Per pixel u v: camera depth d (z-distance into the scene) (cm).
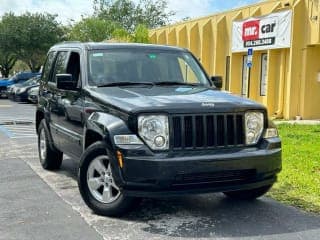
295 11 1898
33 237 536
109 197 600
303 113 1936
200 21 2662
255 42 2148
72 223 583
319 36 1822
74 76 748
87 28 4881
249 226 574
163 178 539
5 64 5603
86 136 647
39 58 5294
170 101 584
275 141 612
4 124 1755
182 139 562
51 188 758
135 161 545
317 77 1939
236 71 2366
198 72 773
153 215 617
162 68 742
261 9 2153
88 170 618
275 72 2078
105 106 613
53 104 824
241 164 569
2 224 580
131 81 707
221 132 581
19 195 713
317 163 926
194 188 557
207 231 556
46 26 5100
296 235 543
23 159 1018
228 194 706
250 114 601
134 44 773
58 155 878
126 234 546
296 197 699
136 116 559
